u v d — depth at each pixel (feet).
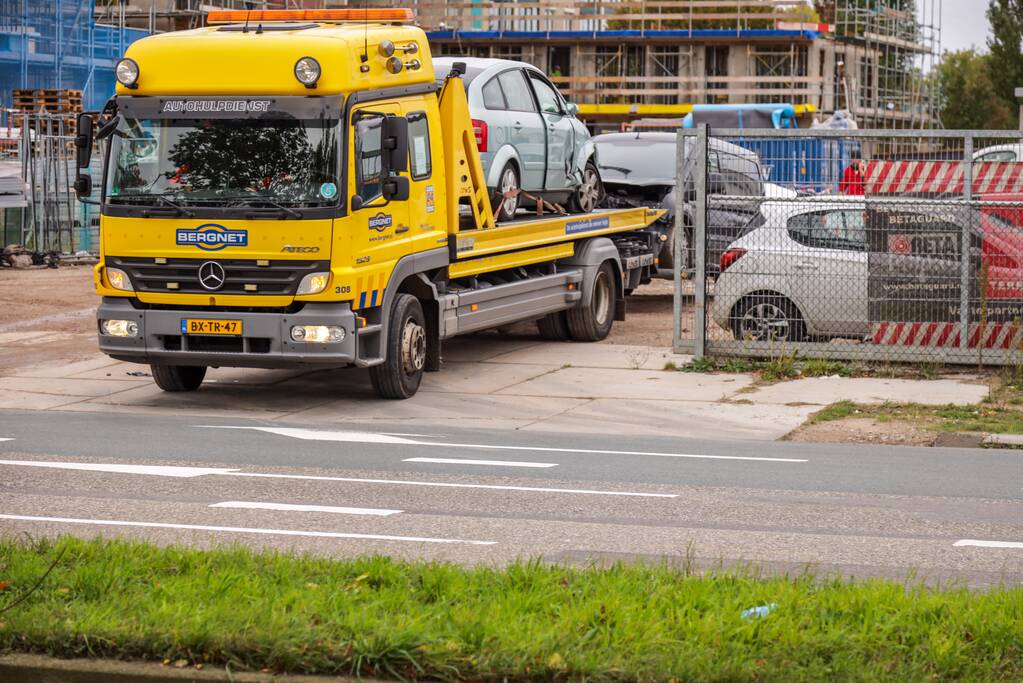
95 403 64.69
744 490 44.21
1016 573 33.32
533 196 80.02
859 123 270.67
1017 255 71.31
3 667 24.31
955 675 23.97
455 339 87.86
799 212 74.69
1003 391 67.31
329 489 43.34
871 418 61.11
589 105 252.42
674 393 67.72
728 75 253.44
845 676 23.43
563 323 86.07
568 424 60.08
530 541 36.24
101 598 27.12
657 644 24.50
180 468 46.85
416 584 28.96
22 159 136.46
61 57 188.85
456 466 48.08
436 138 67.82
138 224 60.85
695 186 77.82
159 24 216.95
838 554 35.22
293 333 59.93
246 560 30.58
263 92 60.23
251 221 59.62
